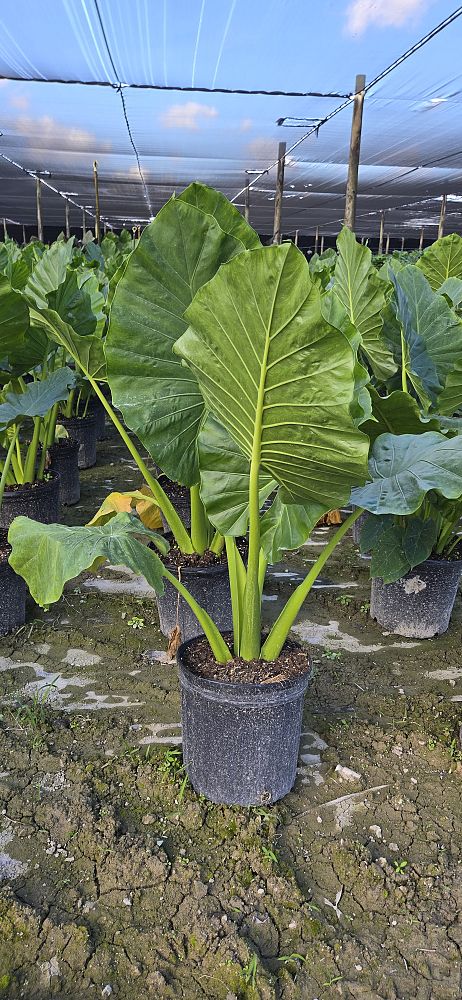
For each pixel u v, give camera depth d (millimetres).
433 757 2311
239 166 11344
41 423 4145
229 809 2045
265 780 2039
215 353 1530
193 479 2162
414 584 3018
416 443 2188
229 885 1799
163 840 1936
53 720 2439
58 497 3998
